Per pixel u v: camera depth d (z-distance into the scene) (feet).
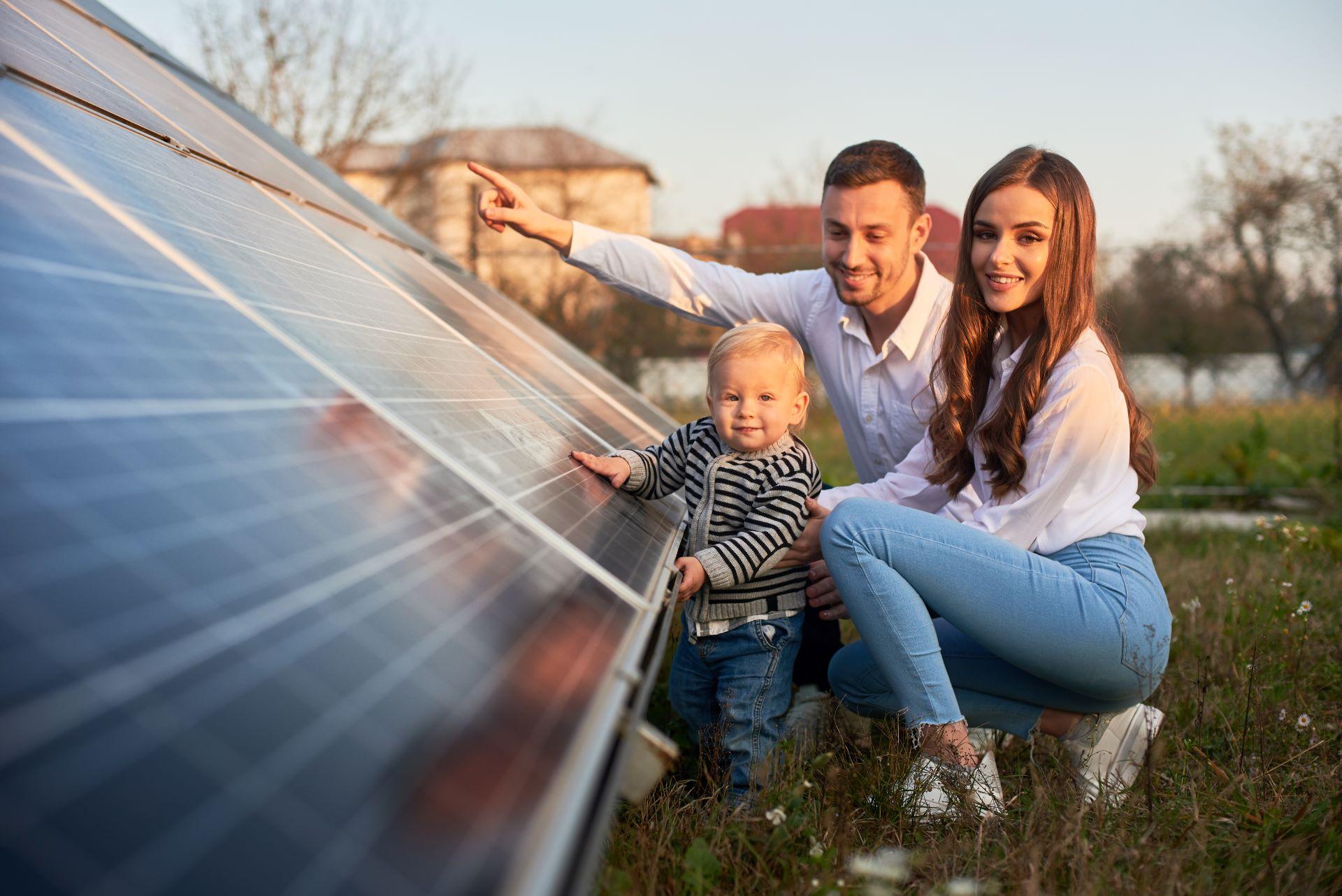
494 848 2.37
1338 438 28.32
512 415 6.77
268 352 4.27
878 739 8.41
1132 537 7.94
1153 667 7.45
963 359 8.59
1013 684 8.13
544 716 3.07
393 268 10.07
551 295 45.44
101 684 2.08
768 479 7.99
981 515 7.96
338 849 2.10
